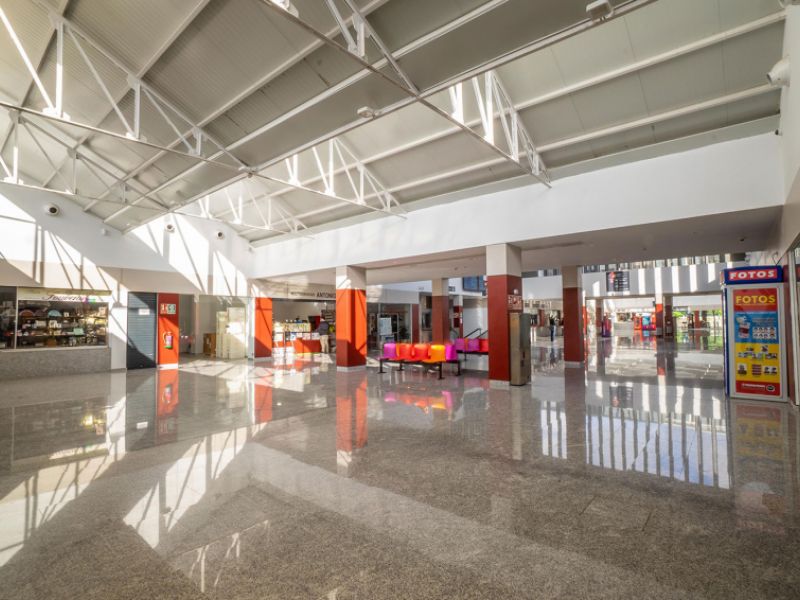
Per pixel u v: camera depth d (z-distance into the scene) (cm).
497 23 461
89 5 563
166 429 641
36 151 1056
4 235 1170
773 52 610
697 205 747
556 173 905
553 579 267
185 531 331
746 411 716
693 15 595
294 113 655
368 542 313
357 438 585
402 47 519
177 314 1509
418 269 1552
